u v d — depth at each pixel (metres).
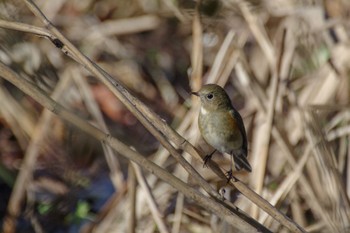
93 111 13.29
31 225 12.94
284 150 11.44
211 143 9.92
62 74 14.01
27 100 14.32
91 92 14.05
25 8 14.41
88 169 13.97
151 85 15.59
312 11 13.39
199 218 11.50
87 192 13.70
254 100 12.29
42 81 13.67
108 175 13.95
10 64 13.39
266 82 13.32
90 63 7.97
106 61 15.59
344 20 13.30
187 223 11.56
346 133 11.97
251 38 14.32
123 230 11.59
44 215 13.27
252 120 12.54
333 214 10.78
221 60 12.45
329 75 12.82
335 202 10.80
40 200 13.45
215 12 13.73
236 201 11.28
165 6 15.66
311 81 13.11
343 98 12.73
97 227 11.83
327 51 13.31
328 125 12.36
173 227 10.97
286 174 11.84
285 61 12.43
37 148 13.48
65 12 15.91
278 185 11.83
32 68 13.66
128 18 15.99
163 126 8.23
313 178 11.34
